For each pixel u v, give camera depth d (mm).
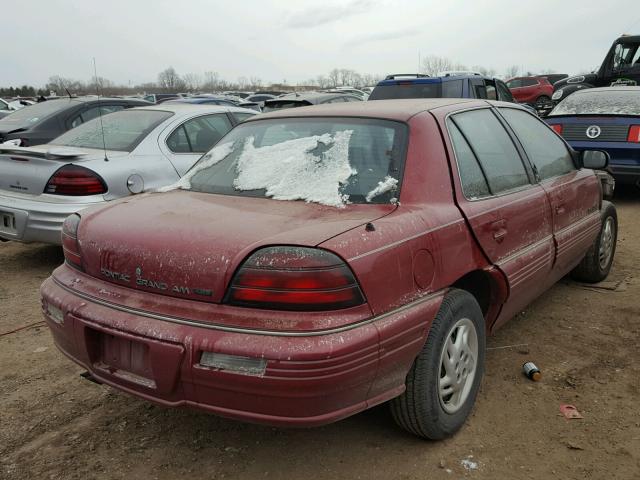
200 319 2186
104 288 2502
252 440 2834
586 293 4703
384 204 2607
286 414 2125
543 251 3514
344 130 3020
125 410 3107
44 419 3023
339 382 2119
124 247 2432
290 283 2109
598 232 4559
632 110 7660
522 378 3379
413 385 2541
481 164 3162
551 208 3662
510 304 3268
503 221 3096
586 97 8312
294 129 3219
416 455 2684
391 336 2279
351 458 2674
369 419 2967
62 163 5047
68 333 2557
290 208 2605
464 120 3232
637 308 4363
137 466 2650
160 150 5734
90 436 2875
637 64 12719
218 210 2625
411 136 2844
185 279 2242
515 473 2551
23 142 7613
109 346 2463
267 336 2090
